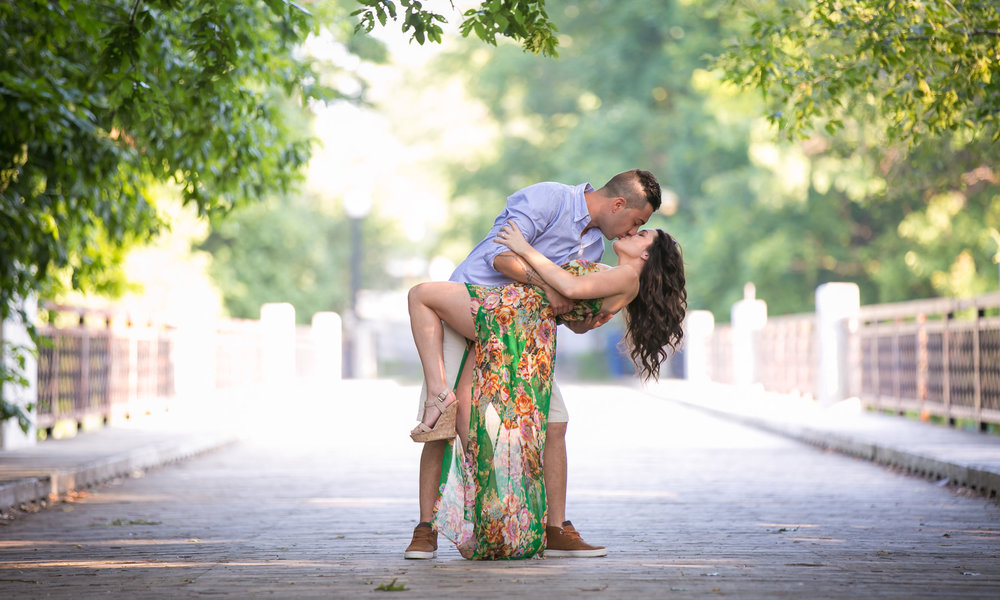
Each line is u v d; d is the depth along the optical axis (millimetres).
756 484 12758
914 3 9898
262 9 11969
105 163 11891
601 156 45875
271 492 12320
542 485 7379
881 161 16812
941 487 12438
